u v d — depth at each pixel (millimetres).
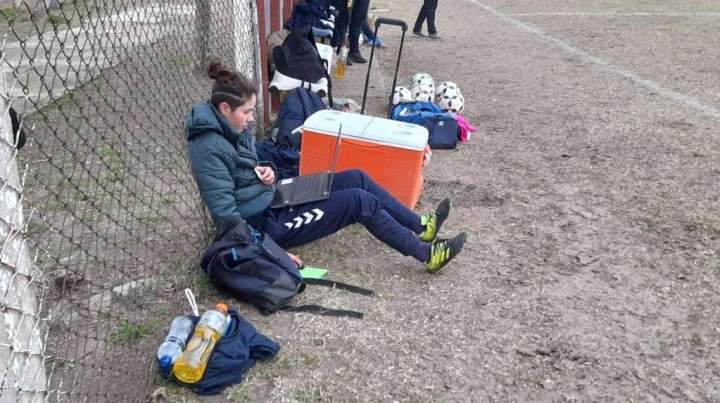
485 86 7898
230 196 3289
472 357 2869
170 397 2576
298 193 3533
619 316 3166
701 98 7086
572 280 3492
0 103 1553
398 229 3463
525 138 5926
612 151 5477
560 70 8688
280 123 5082
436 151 5602
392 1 17281
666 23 12281
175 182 4523
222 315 2771
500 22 13344
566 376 2756
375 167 4094
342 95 7117
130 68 6582
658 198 4492
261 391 2635
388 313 3184
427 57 9648
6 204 1564
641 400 2619
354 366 2797
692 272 3545
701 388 2682
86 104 5738
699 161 5156
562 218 4250
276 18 6477
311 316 3141
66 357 2402
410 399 2613
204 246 3605
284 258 3227
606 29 11914
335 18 7738
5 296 1547
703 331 3041
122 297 2994
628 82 7906
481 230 4090
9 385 1563
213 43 6441
